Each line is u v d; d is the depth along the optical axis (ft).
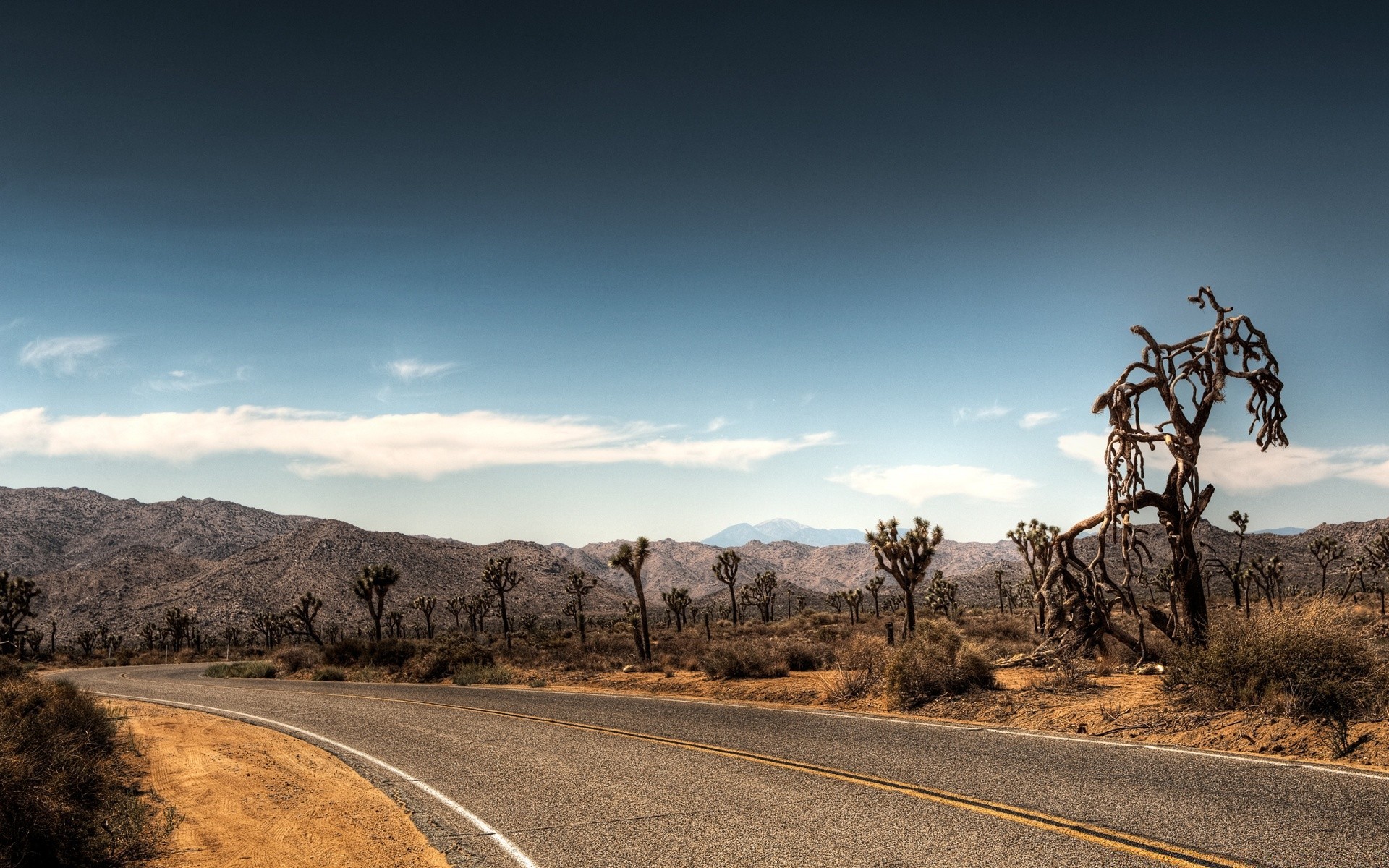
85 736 41.83
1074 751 32.04
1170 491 52.08
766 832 23.88
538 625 354.13
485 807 29.60
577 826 26.05
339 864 24.62
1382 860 18.43
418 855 24.58
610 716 52.24
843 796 27.45
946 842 21.76
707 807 27.32
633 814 27.07
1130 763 29.19
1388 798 22.75
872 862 20.65
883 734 39.01
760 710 51.08
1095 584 57.47
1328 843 19.63
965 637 79.46
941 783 28.14
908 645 53.06
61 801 28.04
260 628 371.15
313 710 66.28
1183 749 30.94
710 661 73.82
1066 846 20.74
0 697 44.09
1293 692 32.65
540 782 33.17
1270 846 19.72
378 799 32.48
